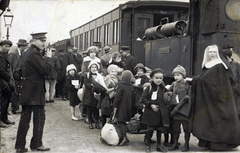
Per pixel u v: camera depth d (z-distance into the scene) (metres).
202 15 8.40
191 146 6.36
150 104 5.73
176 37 9.37
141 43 12.09
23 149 5.55
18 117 9.34
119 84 6.33
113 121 6.44
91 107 8.06
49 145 6.22
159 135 5.82
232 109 5.84
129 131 7.47
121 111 6.21
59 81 14.84
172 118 5.90
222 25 7.91
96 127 8.09
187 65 8.73
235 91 6.86
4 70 7.30
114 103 6.23
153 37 11.23
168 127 5.95
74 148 6.02
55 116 9.83
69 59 14.20
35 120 5.68
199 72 8.41
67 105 12.43
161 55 10.28
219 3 7.92
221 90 5.82
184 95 5.85
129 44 12.28
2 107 7.89
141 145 6.32
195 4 8.64
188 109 5.79
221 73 5.86
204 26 8.31
